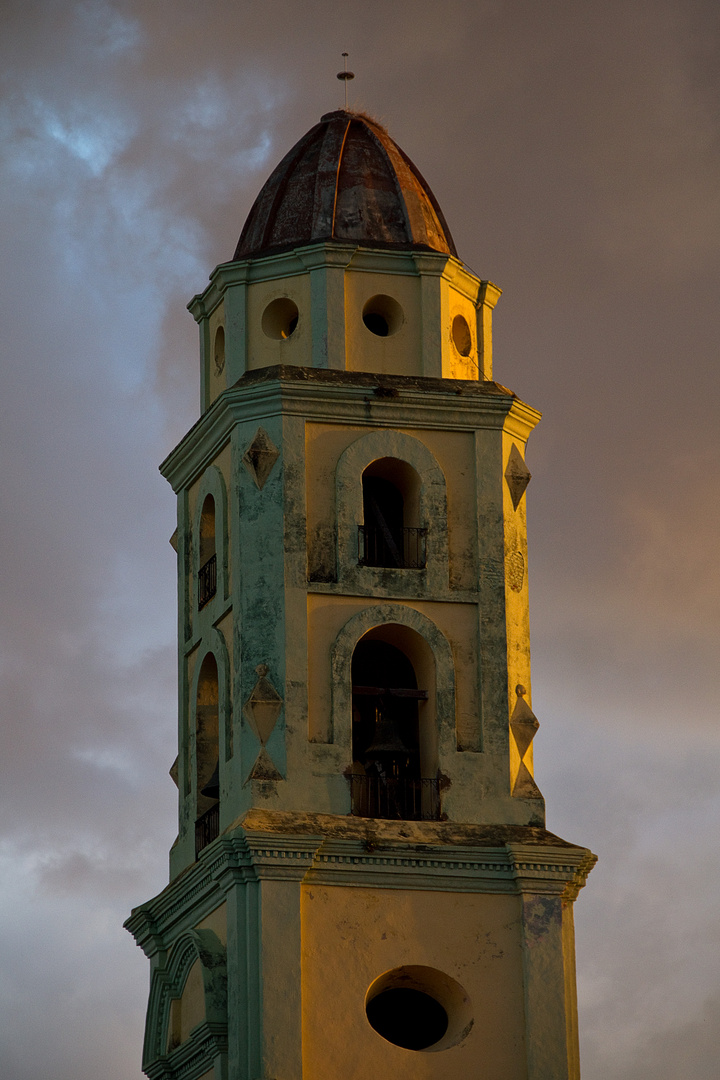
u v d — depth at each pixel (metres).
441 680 58.28
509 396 60.38
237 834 55.38
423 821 57.00
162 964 60.31
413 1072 55.19
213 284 62.44
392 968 55.69
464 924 56.38
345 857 55.88
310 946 55.28
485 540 59.59
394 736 58.03
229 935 55.66
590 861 57.28
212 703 61.22
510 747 58.19
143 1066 59.62
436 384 60.28
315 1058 54.62
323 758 57.00
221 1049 55.28
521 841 57.00
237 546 58.88
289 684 57.41
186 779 61.41
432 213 63.22
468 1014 55.88
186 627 62.69
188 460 63.09
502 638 58.97
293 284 61.16
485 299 62.78
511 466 60.41
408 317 61.00
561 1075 55.59
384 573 58.72
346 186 62.75
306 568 58.28
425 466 59.66
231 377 61.25
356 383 59.75
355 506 58.97
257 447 58.91
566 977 56.66
